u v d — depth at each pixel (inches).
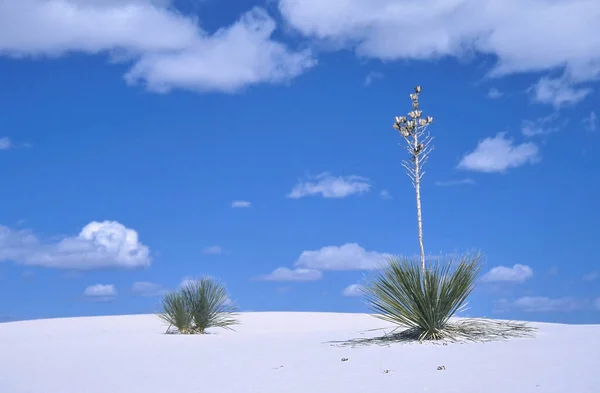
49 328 862.5
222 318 788.0
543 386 273.3
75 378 360.2
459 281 500.4
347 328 737.6
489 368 331.3
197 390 301.9
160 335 693.9
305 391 286.8
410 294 499.8
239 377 338.0
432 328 489.4
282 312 1048.8
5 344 625.6
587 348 403.5
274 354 442.6
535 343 448.8
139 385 324.8
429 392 271.6
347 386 295.3
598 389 261.7
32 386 336.2
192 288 749.3
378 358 395.5
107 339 648.4
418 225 511.8
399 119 521.7
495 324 547.5
